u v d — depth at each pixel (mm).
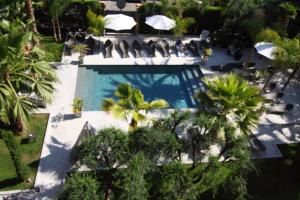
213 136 14461
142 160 12211
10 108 14789
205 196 15422
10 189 14828
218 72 24016
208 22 28344
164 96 22016
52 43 24812
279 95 22516
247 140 15305
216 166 14203
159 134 13305
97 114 19328
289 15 25422
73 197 10781
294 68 21578
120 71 23453
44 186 15148
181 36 27906
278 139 19422
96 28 24609
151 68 24047
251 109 15875
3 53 13531
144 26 27375
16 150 14008
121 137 13078
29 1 20578
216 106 16078
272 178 17141
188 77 23531
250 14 25312
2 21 17141
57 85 20859
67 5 24625
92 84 21938
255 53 26406
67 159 16484
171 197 12273
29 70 15016
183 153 15523
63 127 18203
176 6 27062
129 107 15883
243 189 13859
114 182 12695
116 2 29203
